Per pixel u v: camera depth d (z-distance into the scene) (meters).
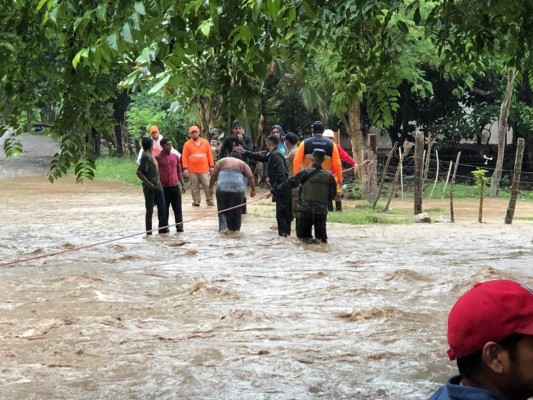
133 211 22.58
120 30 5.50
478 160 34.19
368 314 9.23
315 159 15.66
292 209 16.75
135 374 7.04
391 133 34.16
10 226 19.09
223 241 16.02
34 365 7.32
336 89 9.26
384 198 27.39
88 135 9.07
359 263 13.30
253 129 29.31
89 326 8.70
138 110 35.12
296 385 6.76
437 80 32.19
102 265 13.16
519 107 31.03
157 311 9.59
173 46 5.81
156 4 5.69
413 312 9.46
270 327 8.74
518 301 2.33
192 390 6.61
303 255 14.23
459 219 20.94
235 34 6.19
